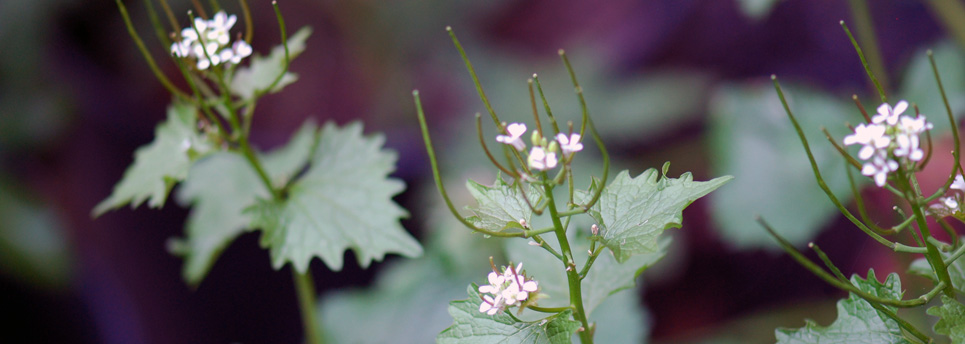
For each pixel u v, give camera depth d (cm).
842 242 96
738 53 118
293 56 62
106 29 114
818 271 49
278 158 71
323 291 108
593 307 56
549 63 129
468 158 113
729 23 119
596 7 135
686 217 108
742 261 103
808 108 81
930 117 75
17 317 105
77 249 108
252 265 111
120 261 108
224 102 60
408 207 112
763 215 80
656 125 117
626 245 51
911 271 53
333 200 62
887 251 80
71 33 112
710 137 96
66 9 109
